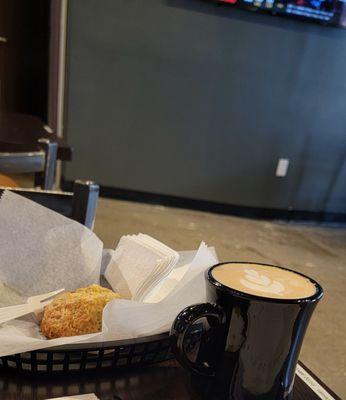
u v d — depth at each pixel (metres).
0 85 3.45
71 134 2.74
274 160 2.96
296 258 2.32
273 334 0.32
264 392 0.34
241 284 0.34
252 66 2.72
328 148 3.00
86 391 0.37
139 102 2.73
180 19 2.59
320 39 2.73
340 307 1.81
